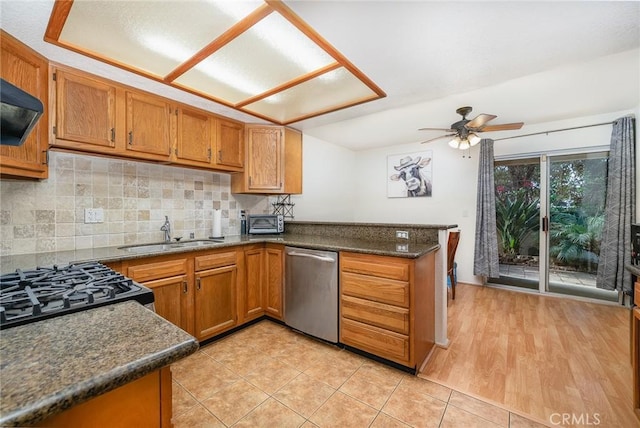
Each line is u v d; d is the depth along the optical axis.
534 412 1.50
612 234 3.04
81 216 2.01
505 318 2.79
